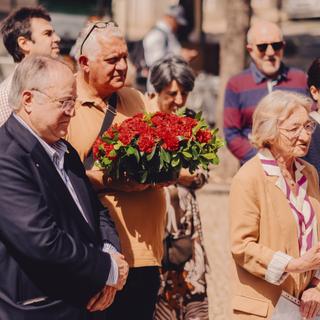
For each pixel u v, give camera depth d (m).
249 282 6.55
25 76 5.78
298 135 6.44
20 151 5.69
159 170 6.50
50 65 5.79
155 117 6.61
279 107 6.45
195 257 8.12
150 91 8.66
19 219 5.56
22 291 5.67
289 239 6.50
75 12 29.02
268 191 6.51
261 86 10.07
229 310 10.73
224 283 11.86
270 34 9.98
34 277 5.68
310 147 7.57
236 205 6.50
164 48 21.25
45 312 5.69
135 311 6.91
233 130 10.16
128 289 6.86
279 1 31.16
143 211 6.83
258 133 6.52
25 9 7.80
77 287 5.77
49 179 5.75
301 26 30.22
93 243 5.98
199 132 6.59
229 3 19.53
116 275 5.90
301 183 6.66
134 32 37.16
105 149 6.52
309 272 6.64
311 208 6.61
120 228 6.79
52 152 5.89
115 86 6.81
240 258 6.47
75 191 6.05
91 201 6.18
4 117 6.95
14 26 7.75
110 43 6.75
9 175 5.61
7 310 5.62
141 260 6.80
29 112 5.79
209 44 28.78
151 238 6.87
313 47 26.88
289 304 6.53
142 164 6.50
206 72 28.69
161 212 6.96
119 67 6.79
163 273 8.08
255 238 6.50
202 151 6.55
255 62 10.10
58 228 5.69
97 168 6.75
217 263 12.84
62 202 5.79
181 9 22.48
